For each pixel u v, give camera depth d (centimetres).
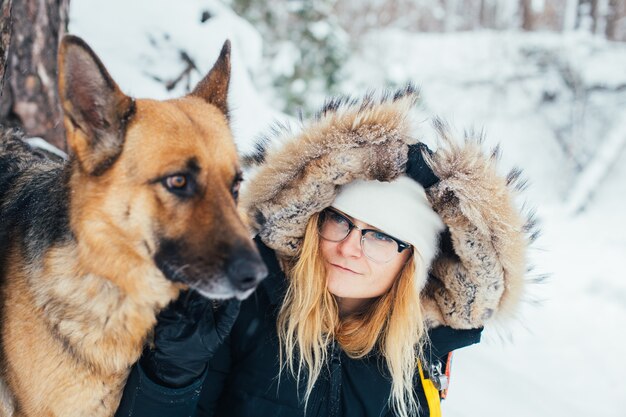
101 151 190
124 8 455
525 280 228
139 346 204
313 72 1038
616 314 720
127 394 201
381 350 233
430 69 1780
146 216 189
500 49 1730
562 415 399
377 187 217
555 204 1434
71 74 184
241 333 235
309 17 1032
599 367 561
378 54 1645
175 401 197
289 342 224
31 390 198
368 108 210
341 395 232
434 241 223
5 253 218
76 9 444
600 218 1251
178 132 189
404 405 223
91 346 196
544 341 609
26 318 200
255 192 231
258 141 241
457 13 2672
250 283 185
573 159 1514
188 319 197
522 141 1591
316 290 225
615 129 1320
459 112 1672
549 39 1681
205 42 470
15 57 355
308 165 215
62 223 201
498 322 234
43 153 314
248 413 228
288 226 224
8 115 361
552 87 1603
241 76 486
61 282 197
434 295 234
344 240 223
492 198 206
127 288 198
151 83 436
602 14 1852
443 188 209
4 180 253
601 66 1570
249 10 1023
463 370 435
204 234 187
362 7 1677
